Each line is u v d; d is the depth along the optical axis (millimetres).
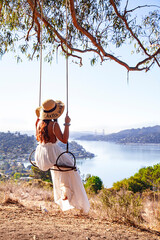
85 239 2791
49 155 3250
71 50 8039
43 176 20109
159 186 6547
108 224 4062
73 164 3375
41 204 5758
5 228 2875
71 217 4395
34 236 2633
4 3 6453
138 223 4371
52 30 7176
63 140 3168
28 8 7746
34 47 8672
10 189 7586
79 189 3361
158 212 5160
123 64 7715
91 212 4887
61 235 2814
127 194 4809
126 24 7977
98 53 8336
